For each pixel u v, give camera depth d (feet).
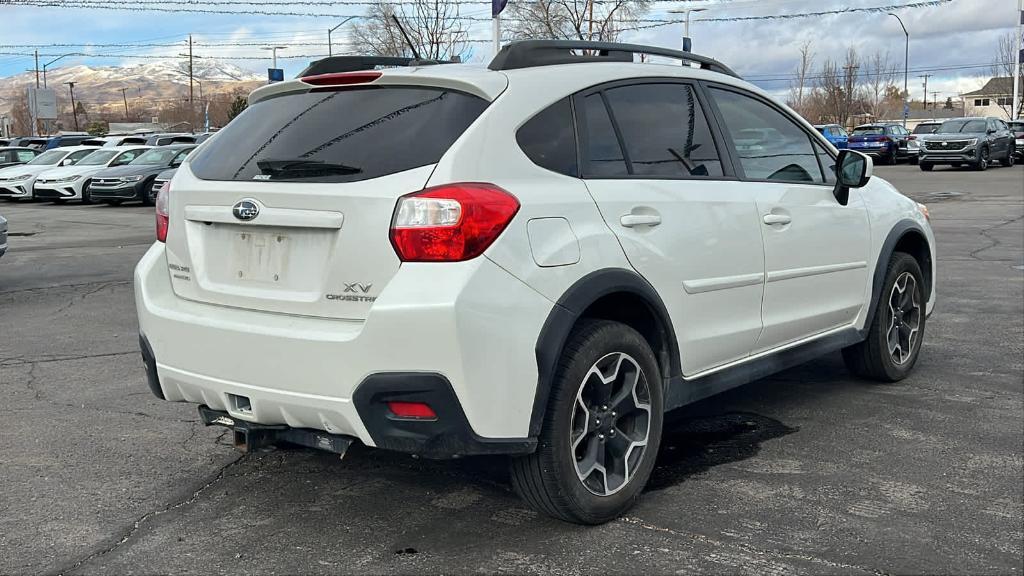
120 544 11.66
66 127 454.40
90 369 20.53
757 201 14.38
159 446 15.28
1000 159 106.93
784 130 15.99
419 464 14.28
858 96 266.36
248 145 12.05
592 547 11.39
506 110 11.26
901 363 18.79
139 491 13.37
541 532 11.83
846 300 16.84
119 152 80.89
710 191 13.57
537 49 12.45
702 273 13.19
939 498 12.89
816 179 16.42
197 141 91.86
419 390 10.13
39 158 84.53
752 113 15.34
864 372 18.57
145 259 12.84
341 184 10.73
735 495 13.01
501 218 10.44
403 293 10.14
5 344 23.22
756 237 14.23
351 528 12.03
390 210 10.38
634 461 12.37
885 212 17.93
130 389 18.81
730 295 13.79
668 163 13.16
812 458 14.51
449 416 10.20
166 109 427.33
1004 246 40.75
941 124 118.11
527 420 10.75
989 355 21.03
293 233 11.15
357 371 10.32
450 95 11.32
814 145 16.70
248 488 13.43
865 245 17.19
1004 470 13.94
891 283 18.15
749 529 11.88
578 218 11.41
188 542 11.69
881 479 13.60
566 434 11.24
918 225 18.89
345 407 10.50
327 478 13.76
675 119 13.65
